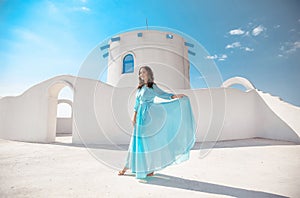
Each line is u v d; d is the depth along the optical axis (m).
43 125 8.68
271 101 9.09
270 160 4.42
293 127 7.95
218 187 2.62
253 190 2.49
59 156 5.06
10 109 9.50
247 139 9.13
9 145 7.29
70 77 8.59
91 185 2.71
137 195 2.32
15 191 2.44
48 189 2.52
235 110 9.70
